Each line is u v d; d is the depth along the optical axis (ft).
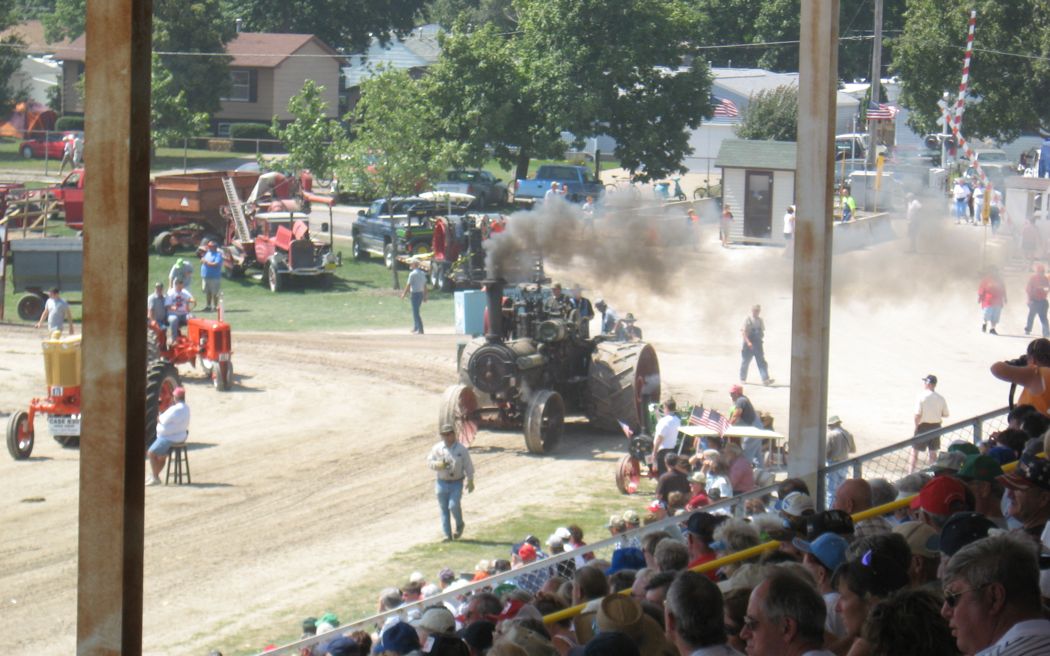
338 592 63.72
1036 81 237.86
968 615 18.81
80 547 22.35
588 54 232.53
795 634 21.12
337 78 331.98
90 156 21.74
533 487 83.20
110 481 22.16
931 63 241.55
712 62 341.82
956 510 28.68
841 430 76.69
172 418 83.20
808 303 44.01
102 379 22.07
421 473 86.99
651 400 96.63
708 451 68.49
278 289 165.68
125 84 21.50
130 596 22.39
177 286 116.26
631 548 36.65
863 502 36.24
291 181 189.57
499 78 237.45
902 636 18.54
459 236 166.20
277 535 73.31
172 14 288.51
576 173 240.12
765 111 273.75
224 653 55.26
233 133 315.17
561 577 38.65
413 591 53.67
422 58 397.80
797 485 40.24
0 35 331.98
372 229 185.57
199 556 69.41
